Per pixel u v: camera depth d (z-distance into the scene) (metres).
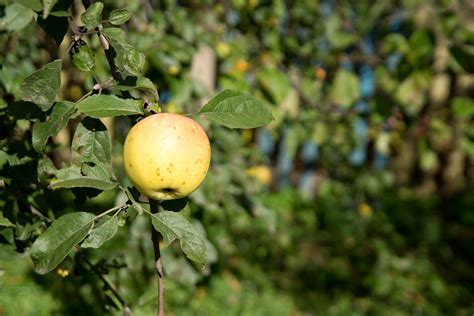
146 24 1.44
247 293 2.44
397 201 3.92
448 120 1.77
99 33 0.73
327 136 1.93
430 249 3.45
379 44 2.20
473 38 1.52
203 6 1.70
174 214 0.69
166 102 1.35
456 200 4.35
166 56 1.30
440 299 2.69
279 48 1.92
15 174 0.82
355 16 2.49
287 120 1.84
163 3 1.55
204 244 0.69
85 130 0.72
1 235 0.86
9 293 1.90
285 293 2.56
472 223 4.04
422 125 1.77
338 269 2.86
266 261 2.88
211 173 1.39
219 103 0.73
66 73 1.29
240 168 1.53
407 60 1.52
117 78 0.73
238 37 1.88
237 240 2.90
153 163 0.69
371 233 3.47
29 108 0.74
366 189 3.32
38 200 0.90
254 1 1.86
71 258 0.93
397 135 1.95
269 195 3.82
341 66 2.03
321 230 3.57
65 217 0.69
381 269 2.87
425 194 4.60
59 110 0.72
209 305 2.18
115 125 1.32
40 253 0.68
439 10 1.72
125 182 1.20
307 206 3.75
